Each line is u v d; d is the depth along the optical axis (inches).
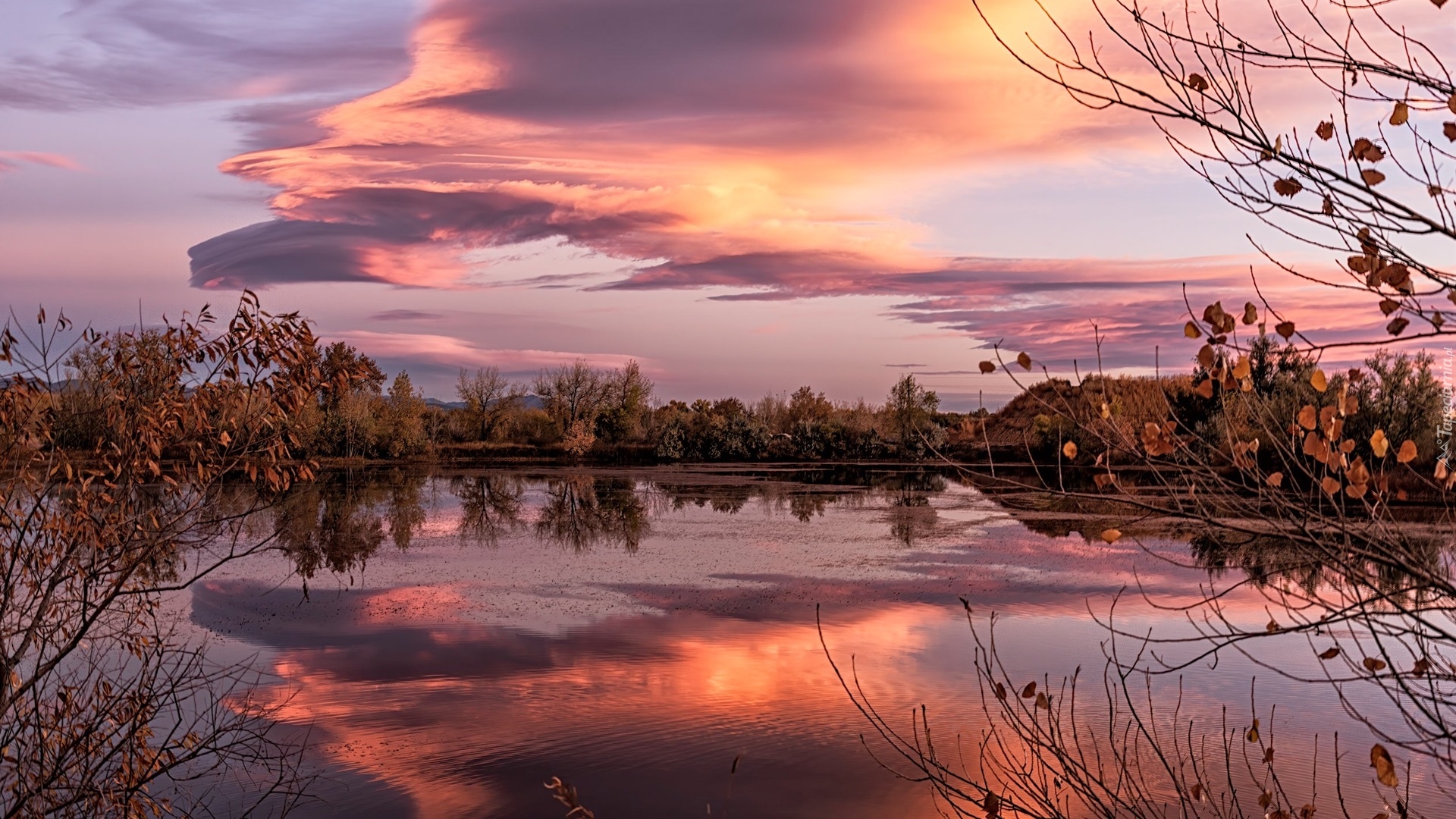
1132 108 93.4
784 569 792.3
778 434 2620.6
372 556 885.2
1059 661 493.4
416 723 415.5
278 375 239.8
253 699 444.5
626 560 848.3
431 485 1704.0
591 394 2891.2
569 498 1441.9
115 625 291.6
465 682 476.4
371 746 386.6
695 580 747.4
